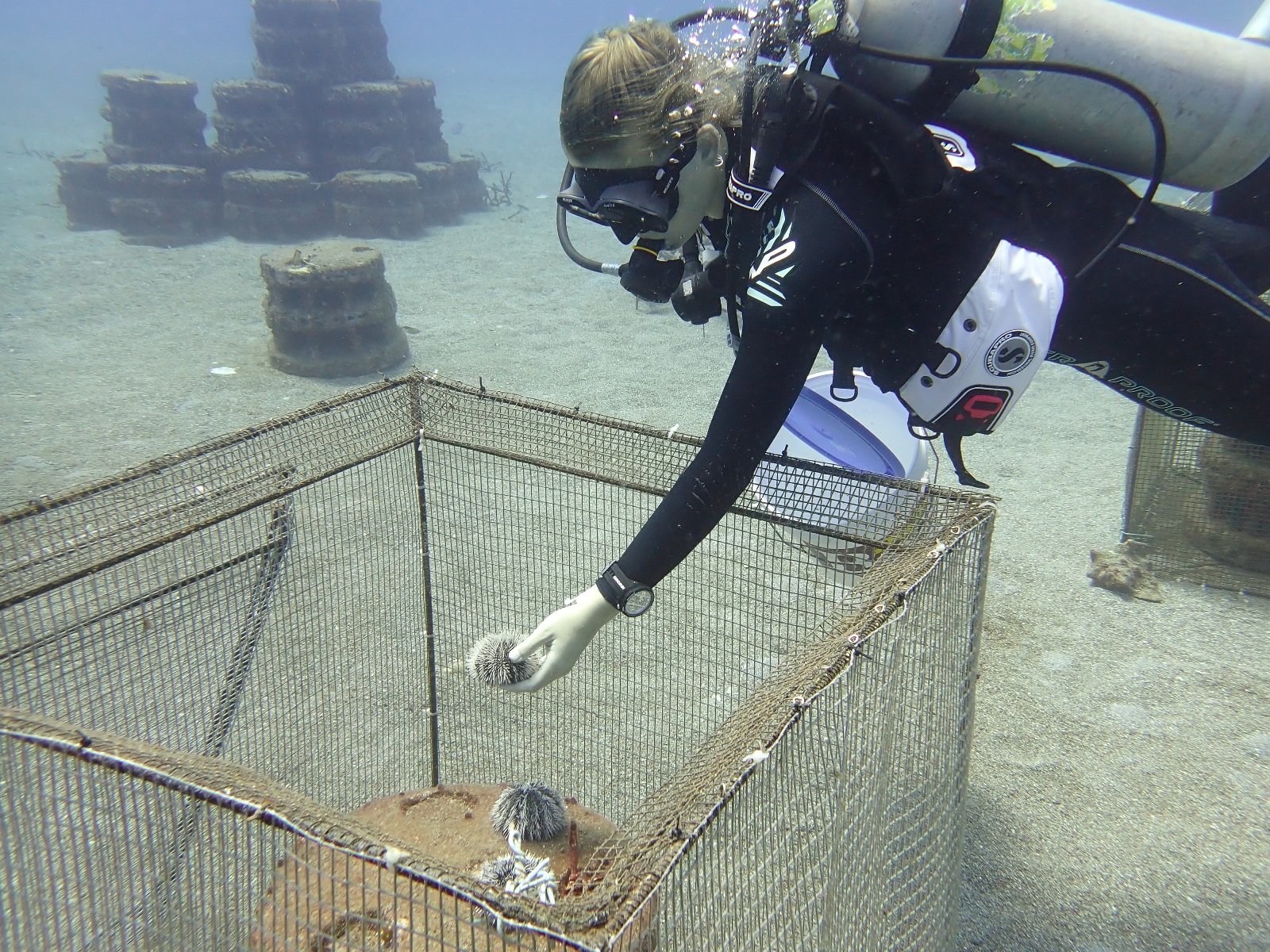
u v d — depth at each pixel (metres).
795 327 1.29
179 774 1.03
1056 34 1.49
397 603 2.66
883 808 1.48
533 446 2.32
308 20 11.81
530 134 21.48
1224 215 1.81
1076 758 3.08
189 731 2.09
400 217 11.59
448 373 7.04
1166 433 4.25
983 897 2.47
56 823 1.11
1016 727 3.24
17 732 1.09
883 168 1.33
